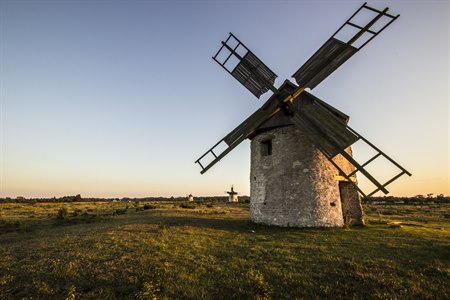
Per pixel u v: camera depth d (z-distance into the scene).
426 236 10.20
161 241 9.91
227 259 7.50
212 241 9.91
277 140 14.32
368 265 6.55
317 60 10.87
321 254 7.68
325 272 6.18
